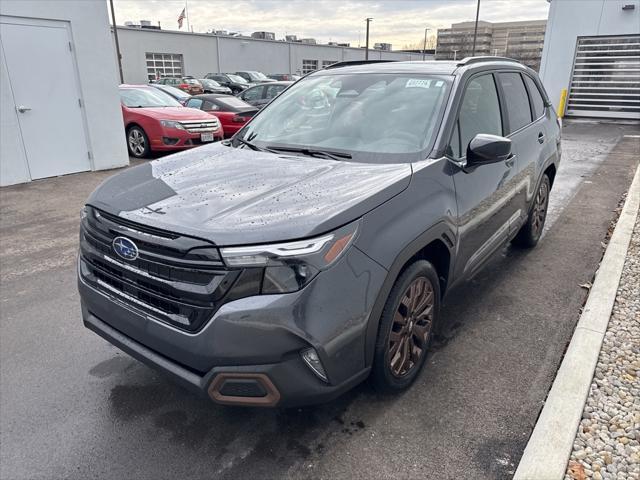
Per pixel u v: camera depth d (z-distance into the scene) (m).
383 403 2.68
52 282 4.35
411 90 3.26
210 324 2.00
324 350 2.06
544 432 2.29
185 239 2.03
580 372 2.71
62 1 8.05
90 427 2.54
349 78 3.60
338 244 2.09
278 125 3.49
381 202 2.34
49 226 5.91
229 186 2.47
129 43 36.50
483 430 2.48
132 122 10.27
